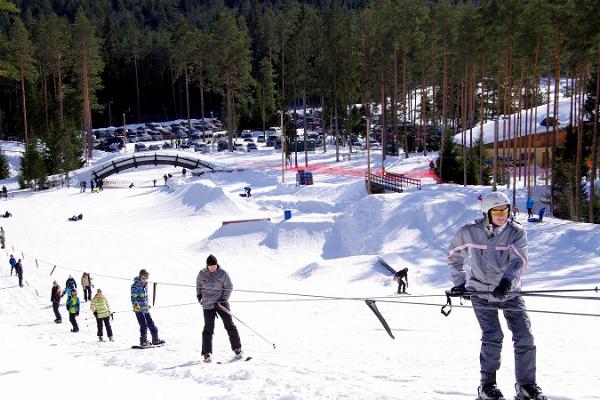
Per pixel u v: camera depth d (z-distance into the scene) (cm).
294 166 7969
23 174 8256
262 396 696
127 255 4391
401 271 2730
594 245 3081
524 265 539
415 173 6831
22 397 665
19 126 10850
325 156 8769
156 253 4444
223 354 1120
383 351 1098
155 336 1364
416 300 2175
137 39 14162
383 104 7394
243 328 1681
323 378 815
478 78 7975
